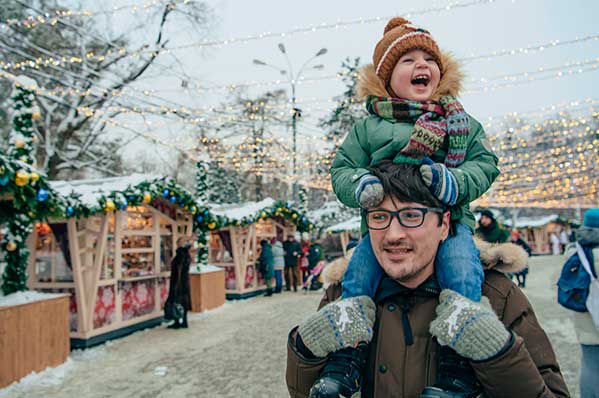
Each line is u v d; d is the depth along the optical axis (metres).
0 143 13.49
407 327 1.26
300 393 1.26
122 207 7.26
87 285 7.34
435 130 1.32
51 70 14.94
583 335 2.93
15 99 6.42
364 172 1.34
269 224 15.66
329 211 25.64
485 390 1.10
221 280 11.83
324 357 1.20
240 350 6.84
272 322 9.14
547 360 1.21
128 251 8.59
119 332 8.00
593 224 2.95
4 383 5.10
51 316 5.93
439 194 1.20
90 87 14.97
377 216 1.24
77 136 18.05
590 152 16.70
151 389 5.11
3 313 5.12
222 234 13.73
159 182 8.46
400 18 1.66
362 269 1.35
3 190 4.87
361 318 1.20
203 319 9.88
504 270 1.33
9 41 12.95
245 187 30.45
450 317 1.11
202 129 14.07
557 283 3.11
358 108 26.83
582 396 2.98
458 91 1.54
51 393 5.02
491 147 1.47
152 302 9.20
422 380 1.20
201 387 5.14
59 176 20.25
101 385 5.29
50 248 7.43
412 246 1.21
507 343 1.03
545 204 27.86
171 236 10.14
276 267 14.72
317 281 15.60
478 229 6.82
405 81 1.49
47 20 8.86
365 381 1.28
